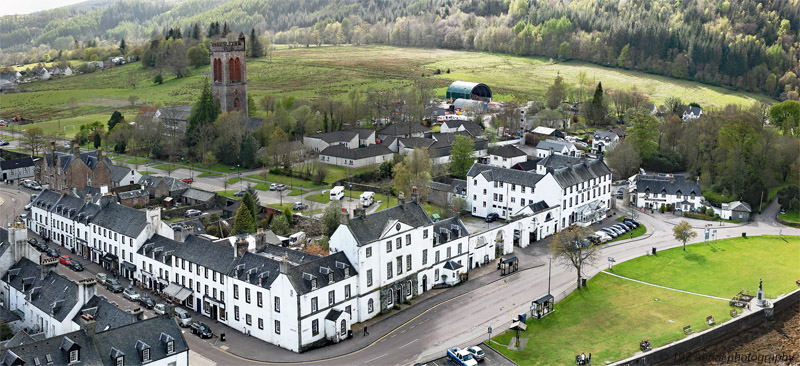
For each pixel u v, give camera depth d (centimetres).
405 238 15462
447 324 14538
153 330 11450
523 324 14200
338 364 12688
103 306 12556
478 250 17925
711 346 14475
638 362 13200
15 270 14275
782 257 19162
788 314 16050
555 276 17375
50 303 12900
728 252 19500
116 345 10962
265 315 13612
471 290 16400
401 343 13612
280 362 12750
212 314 14750
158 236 16450
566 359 13150
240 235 16550
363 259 14400
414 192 16562
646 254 19225
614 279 17312
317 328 13500
